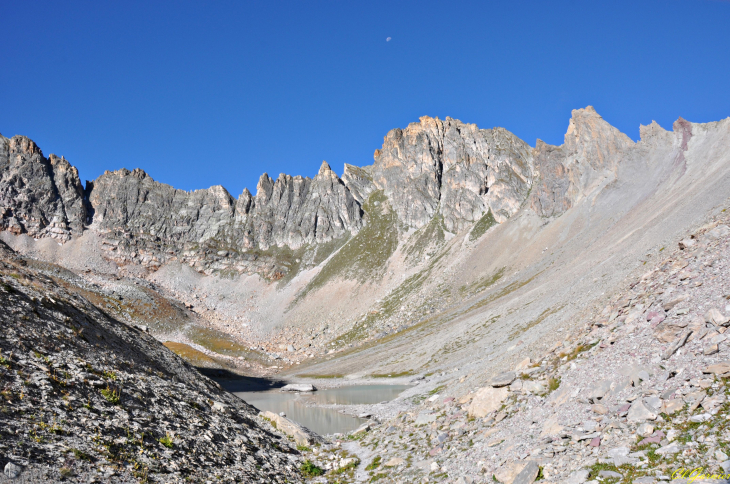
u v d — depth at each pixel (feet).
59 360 73.82
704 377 53.57
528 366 93.30
